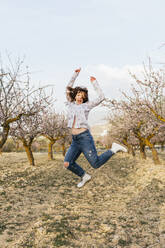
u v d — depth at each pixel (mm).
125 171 13539
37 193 8555
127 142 20531
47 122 17281
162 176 9633
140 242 4262
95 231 4754
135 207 6676
